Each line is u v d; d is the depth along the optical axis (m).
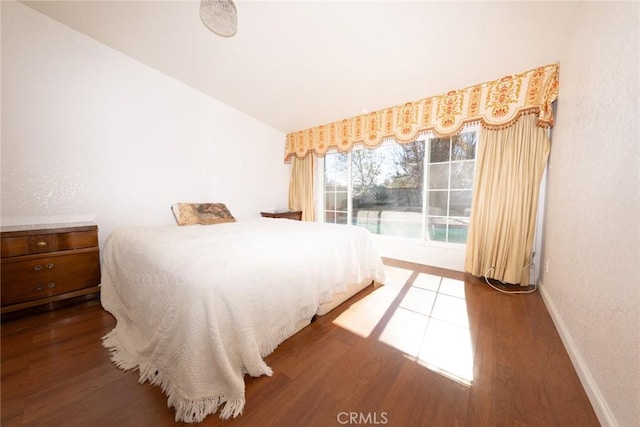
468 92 2.43
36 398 1.10
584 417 1.01
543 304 2.00
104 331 1.64
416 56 2.10
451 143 2.83
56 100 2.11
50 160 2.11
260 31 1.97
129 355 1.35
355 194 3.71
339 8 1.71
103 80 2.33
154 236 1.83
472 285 2.40
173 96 2.81
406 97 2.76
